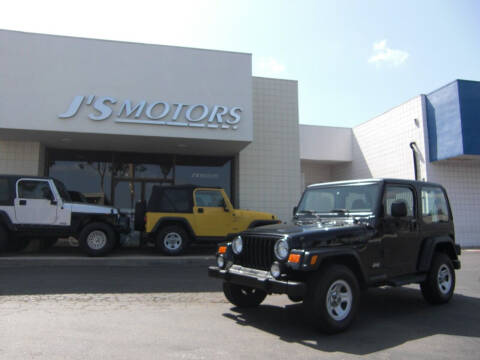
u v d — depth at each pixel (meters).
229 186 15.03
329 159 20.28
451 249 6.85
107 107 11.59
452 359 3.96
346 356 3.99
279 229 5.23
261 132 15.10
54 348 3.97
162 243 10.71
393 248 5.67
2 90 11.09
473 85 14.66
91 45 11.75
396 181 5.98
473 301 6.76
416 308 6.23
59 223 10.14
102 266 9.73
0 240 9.84
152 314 5.42
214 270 5.56
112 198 13.95
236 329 4.85
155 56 12.13
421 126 15.95
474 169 16.36
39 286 7.10
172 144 13.10
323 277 4.66
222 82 12.51
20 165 12.78
